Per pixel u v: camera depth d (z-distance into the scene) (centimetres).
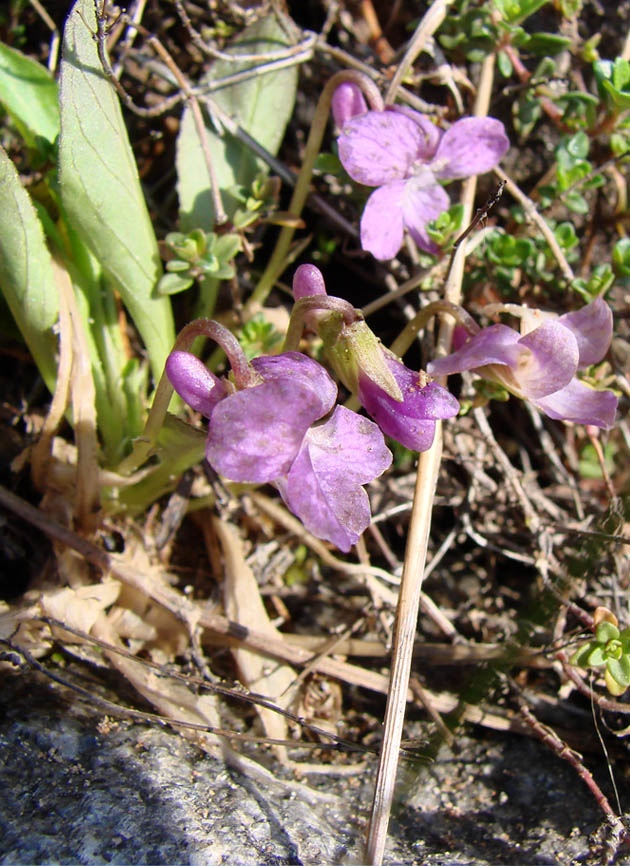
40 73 10
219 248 10
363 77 9
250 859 6
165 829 6
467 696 8
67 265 9
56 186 9
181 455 9
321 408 6
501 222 12
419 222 9
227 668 9
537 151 12
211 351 12
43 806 7
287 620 10
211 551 10
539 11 12
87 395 9
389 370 7
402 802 8
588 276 12
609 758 8
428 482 8
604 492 11
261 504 10
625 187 11
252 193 10
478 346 8
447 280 9
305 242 11
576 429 11
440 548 10
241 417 6
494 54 11
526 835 8
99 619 9
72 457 10
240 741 8
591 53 11
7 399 11
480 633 10
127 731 7
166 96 12
